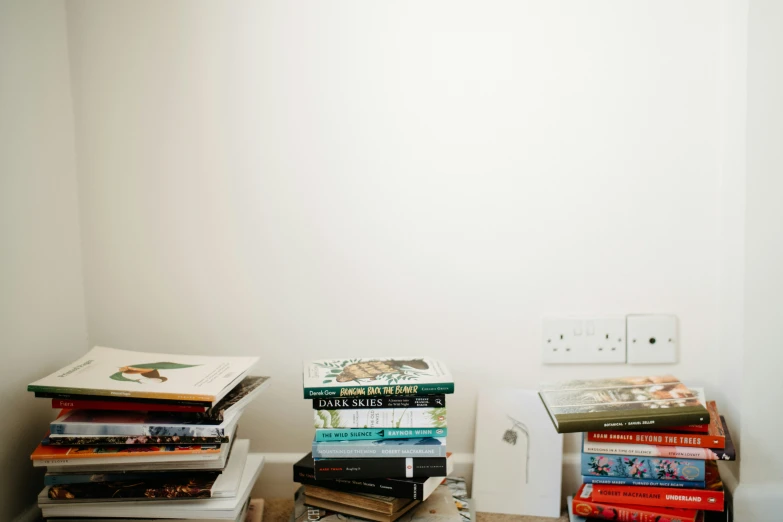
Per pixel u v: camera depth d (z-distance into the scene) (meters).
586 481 1.10
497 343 1.29
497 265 1.28
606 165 1.25
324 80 1.25
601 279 1.27
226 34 1.24
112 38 1.23
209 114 1.25
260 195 1.27
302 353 1.30
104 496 0.95
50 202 1.16
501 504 1.25
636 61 1.23
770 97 1.11
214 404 0.97
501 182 1.26
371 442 1.03
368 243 1.28
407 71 1.24
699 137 1.24
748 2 1.10
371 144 1.26
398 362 1.17
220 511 0.97
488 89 1.24
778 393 1.14
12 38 1.06
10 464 1.04
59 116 1.20
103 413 0.99
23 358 1.07
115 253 1.27
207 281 1.28
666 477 1.06
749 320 1.14
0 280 1.01
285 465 1.31
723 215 1.23
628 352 1.28
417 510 1.06
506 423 1.28
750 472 1.16
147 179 1.26
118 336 1.29
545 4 1.22
